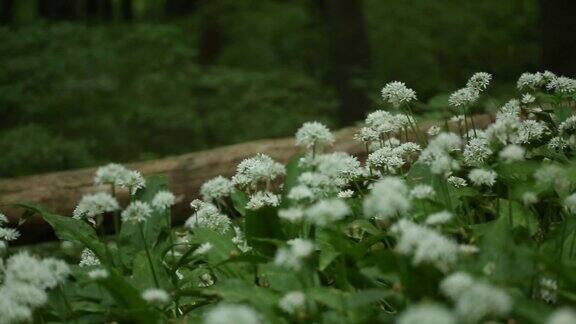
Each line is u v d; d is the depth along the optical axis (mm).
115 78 9492
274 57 13484
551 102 3521
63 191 5129
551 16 7832
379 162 3254
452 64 12258
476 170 2619
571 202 2496
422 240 2094
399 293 2201
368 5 12688
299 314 2270
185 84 9883
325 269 2672
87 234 3322
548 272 2338
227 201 4879
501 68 12047
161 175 3529
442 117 5004
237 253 2764
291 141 5309
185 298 2855
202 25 13938
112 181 2701
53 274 2463
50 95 8555
